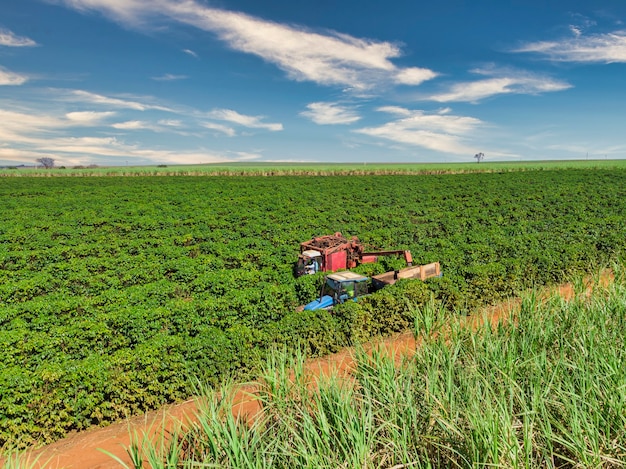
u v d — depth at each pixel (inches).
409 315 660.7
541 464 272.5
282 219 1734.7
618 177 3235.7
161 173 4293.8
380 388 324.8
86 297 848.3
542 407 275.0
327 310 679.1
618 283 544.4
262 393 361.4
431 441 280.1
